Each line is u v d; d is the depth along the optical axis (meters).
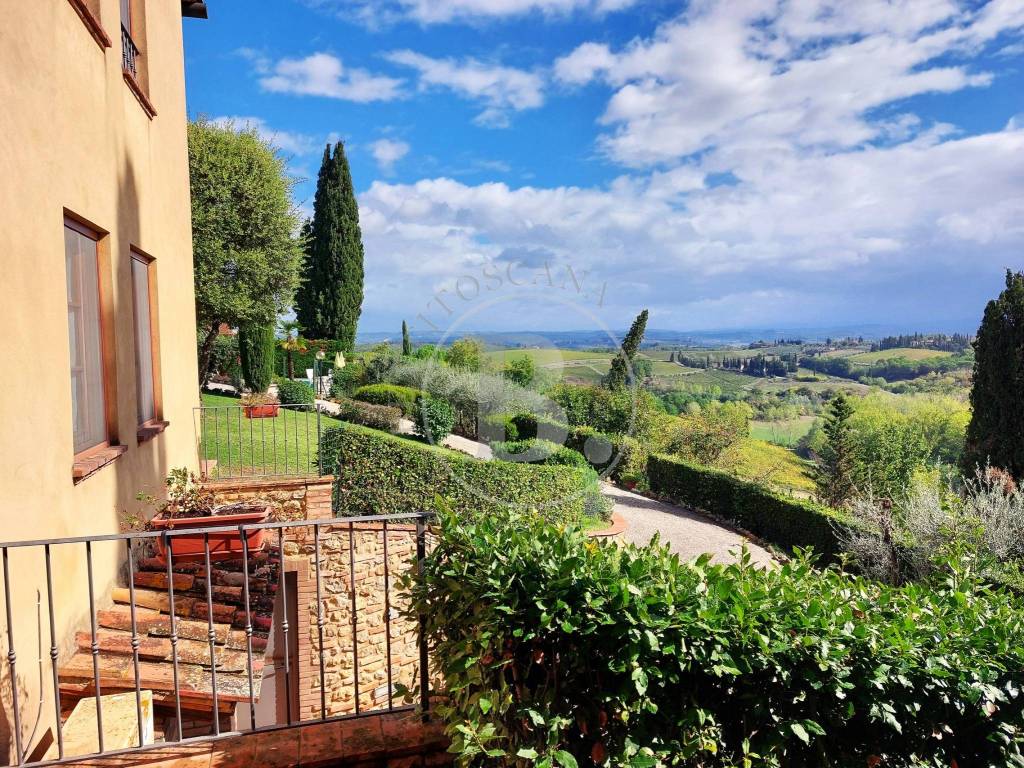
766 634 1.74
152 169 5.60
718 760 1.77
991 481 8.77
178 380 6.48
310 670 6.74
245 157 15.75
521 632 1.74
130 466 4.57
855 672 1.72
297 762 2.26
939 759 1.82
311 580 6.79
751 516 11.62
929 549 7.52
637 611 1.69
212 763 2.27
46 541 2.27
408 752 2.36
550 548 2.01
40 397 3.04
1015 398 9.92
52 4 3.34
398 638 7.17
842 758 1.79
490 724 1.74
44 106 3.21
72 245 3.77
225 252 15.59
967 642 1.80
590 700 1.79
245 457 9.59
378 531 7.04
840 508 12.08
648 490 14.53
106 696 2.91
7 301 2.75
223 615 3.84
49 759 2.29
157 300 5.72
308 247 25.55
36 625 2.89
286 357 24.20
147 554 4.64
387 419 12.70
